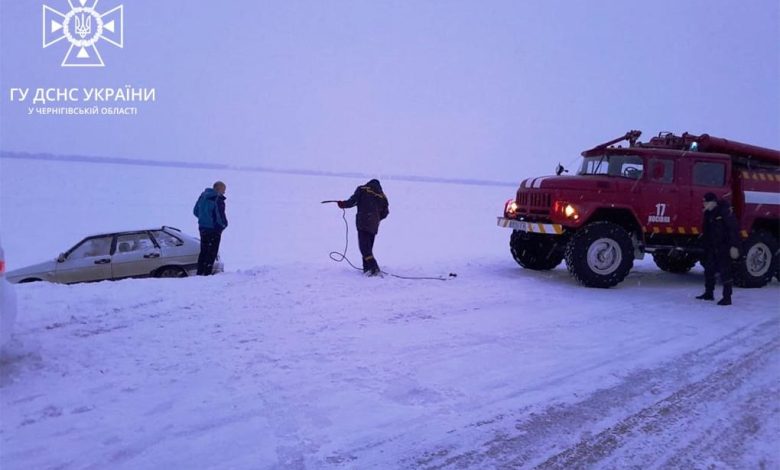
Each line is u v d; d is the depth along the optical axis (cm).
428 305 674
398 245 1912
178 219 2455
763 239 935
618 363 494
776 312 718
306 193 4659
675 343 560
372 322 592
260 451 326
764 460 338
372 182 830
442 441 347
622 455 340
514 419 379
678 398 424
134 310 598
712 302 775
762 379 469
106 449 323
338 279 769
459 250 1770
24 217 2345
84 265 954
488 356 498
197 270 949
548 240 978
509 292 770
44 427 346
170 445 329
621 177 899
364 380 434
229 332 539
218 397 396
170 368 446
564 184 851
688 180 902
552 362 489
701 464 332
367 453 329
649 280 979
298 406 385
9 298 423
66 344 490
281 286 716
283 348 500
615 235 841
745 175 945
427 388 423
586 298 764
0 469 298
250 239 1983
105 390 402
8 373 425
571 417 386
